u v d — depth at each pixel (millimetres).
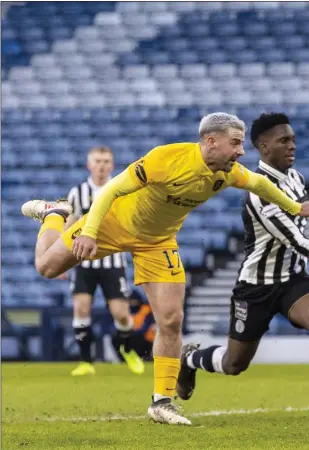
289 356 21953
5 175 32125
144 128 33250
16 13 37281
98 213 8195
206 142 7898
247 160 30719
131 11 36312
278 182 9297
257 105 33281
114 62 35281
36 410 10578
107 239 8984
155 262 8930
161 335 8945
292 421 9008
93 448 6875
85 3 36875
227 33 35125
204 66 34344
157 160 8047
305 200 9383
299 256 9328
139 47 35500
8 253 29125
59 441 7398
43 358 22375
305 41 34469
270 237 9219
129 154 32438
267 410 10445
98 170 16688
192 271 27047
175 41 35344
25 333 23062
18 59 35875
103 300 26312
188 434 7805
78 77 35062
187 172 8031
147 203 8484
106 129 33406
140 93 34156
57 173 32125
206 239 28047
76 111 34094
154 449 6762
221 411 10352
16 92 34906
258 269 9383
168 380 8922
